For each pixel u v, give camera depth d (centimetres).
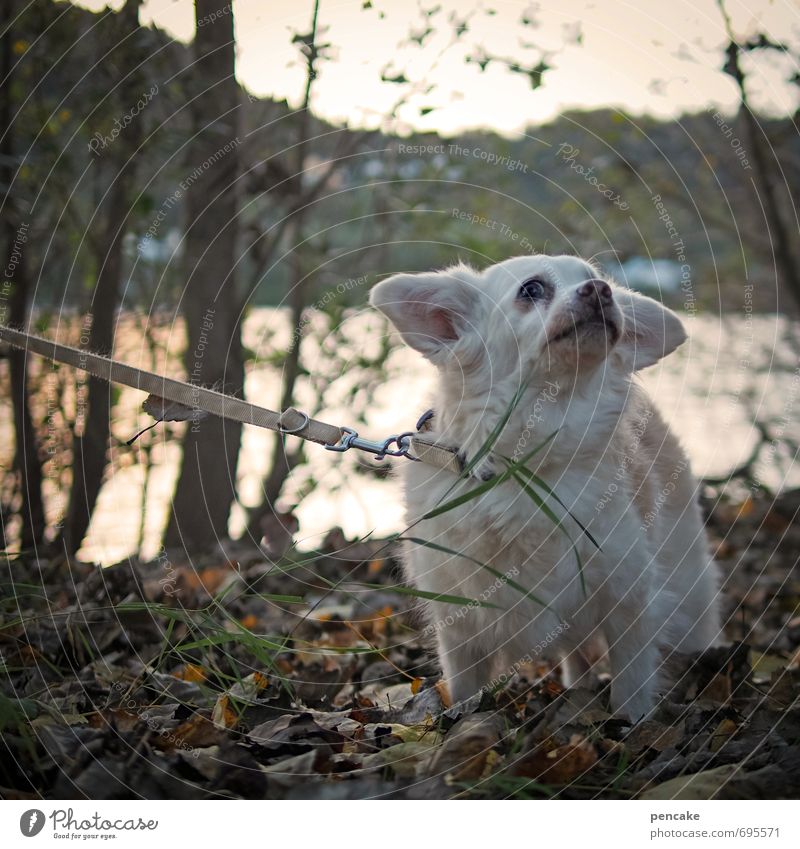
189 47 566
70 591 423
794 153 855
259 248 622
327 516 652
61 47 550
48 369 568
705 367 919
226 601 467
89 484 575
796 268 809
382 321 661
